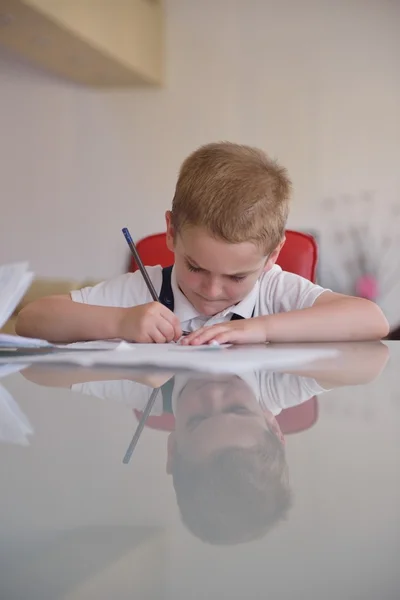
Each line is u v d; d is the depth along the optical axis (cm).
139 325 98
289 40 402
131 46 375
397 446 29
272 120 407
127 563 16
